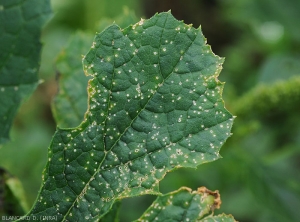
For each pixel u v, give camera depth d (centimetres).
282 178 78
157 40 50
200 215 51
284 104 76
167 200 51
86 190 51
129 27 50
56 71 65
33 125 116
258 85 78
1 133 55
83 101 65
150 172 50
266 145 91
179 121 50
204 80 50
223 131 50
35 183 92
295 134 86
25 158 96
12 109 54
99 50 50
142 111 50
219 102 50
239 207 95
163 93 50
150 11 148
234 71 126
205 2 146
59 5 132
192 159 50
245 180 79
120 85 50
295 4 95
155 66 50
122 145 51
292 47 116
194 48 50
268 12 97
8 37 54
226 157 79
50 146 50
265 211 79
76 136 51
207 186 83
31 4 54
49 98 125
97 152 51
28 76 54
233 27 143
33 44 54
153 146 51
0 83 54
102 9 133
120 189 51
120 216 93
